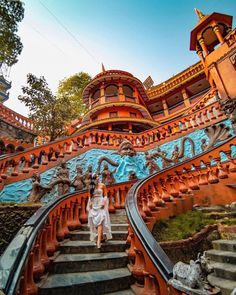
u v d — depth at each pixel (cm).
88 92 2669
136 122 2184
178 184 682
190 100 2516
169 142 1325
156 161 1272
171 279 224
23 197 851
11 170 939
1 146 1480
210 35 1820
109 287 334
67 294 307
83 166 1117
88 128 2289
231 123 1116
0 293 184
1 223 492
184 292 201
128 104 2308
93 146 1223
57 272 368
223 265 374
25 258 243
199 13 1850
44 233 367
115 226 588
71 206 564
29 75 1706
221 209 603
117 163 1214
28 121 2111
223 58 1454
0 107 1886
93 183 523
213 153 696
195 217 572
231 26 1730
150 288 273
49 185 802
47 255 393
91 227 488
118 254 434
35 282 318
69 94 2970
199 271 207
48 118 1617
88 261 391
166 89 2745
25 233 294
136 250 331
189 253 450
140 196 550
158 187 634
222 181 652
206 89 2616
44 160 1005
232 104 1146
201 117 1303
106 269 394
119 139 1348
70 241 493
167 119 2588
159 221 552
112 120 2145
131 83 2592
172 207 611
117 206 731
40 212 380
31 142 2008
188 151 1228
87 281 328
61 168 935
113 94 2489
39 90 1695
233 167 651
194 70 2492
